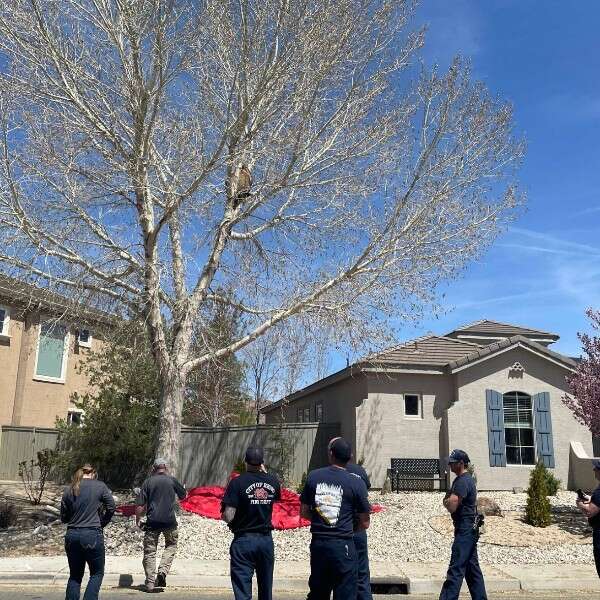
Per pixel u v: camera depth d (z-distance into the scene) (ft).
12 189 41.11
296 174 46.24
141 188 44.27
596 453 69.77
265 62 44.14
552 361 66.44
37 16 41.45
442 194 46.85
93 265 44.11
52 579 31.83
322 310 48.01
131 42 42.45
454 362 64.69
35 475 71.05
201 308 49.80
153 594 29.60
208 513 46.73
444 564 35.01
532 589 31.48
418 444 64.85
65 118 42.86
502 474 64.03
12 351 74.33
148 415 63.57
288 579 31.53
